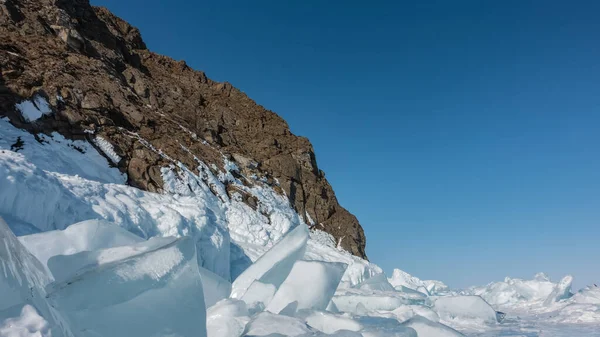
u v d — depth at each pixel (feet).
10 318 7.09
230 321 13.80
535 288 62.39
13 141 40.60
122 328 9.17
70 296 8.77
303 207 74.59
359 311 22.85
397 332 14.49
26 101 45.42
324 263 18.56
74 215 28.58
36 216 25.49
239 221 56.54
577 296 47.62
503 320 37.17
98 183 34.88
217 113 79.92
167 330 9.68
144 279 9.68
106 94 57.26
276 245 21.07
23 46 53.67
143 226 33.35
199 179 56.65
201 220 38.99
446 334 15.79
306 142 85.81
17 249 8.46
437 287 78.13
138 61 77.46
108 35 71.51
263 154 76.33
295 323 13.69
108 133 51.31
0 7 55.93
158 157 53.57
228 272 40.70
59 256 10.20
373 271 60.59
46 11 61.62
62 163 42.45
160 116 65.21
